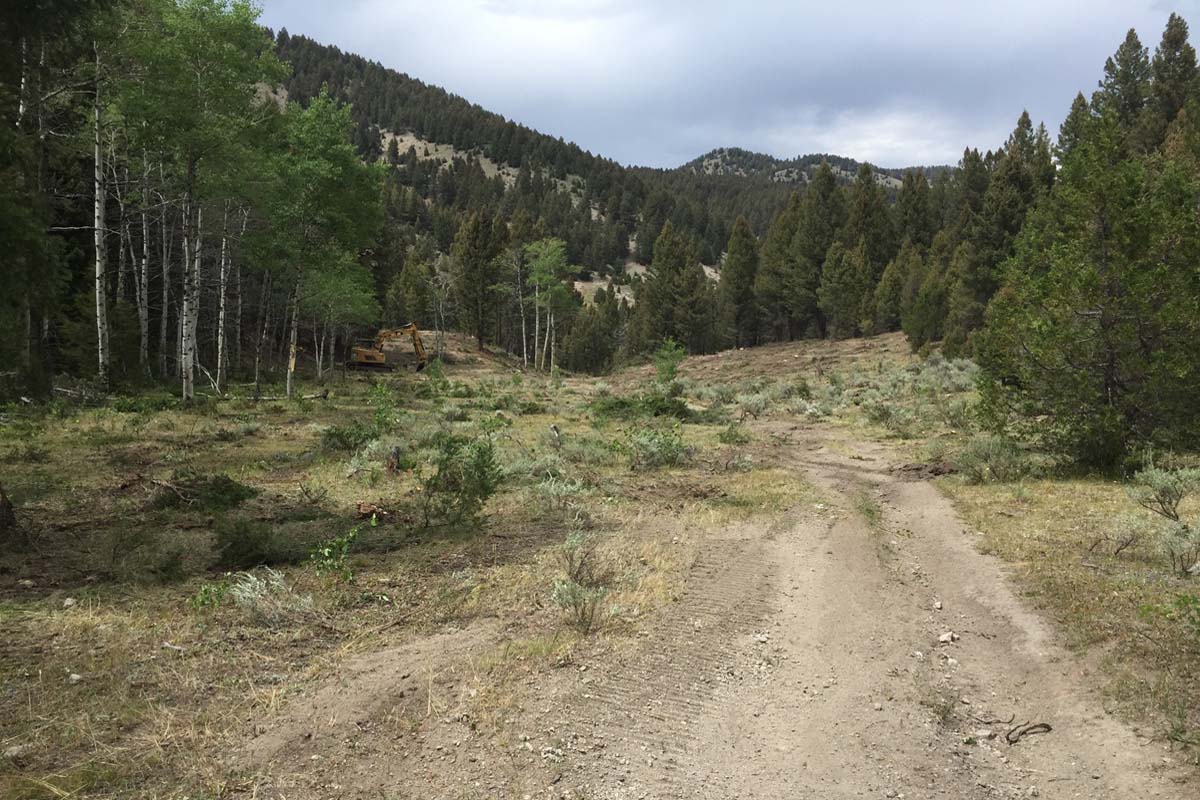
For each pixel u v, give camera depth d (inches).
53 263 414.0
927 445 677.9
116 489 411.8
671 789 151.3
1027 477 506.6
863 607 270.7
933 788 156.1
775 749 170.1
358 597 255.9
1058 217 986.1
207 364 1513.3
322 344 1656.0
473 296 2704.2
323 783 145.6
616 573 294.5
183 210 924.0
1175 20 1674.5
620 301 5260.8
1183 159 891.4
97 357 965.2
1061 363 520.4
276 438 661.3
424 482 394.6
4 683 177.8
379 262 2229.3
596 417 846.5
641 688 196.7
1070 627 235.9
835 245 2472.9
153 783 141.1
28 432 595.8
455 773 151.8
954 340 1593.3
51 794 134.6
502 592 265.9
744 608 264.4
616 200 7091.5
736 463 576.7
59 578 259.9
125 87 733.9
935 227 2866.6
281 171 1020.5
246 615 230.8
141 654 199.6
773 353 2320.4
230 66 802.2
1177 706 179.9
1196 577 271.3
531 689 190.7
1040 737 179.2
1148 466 462.0
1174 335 492.4
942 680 212.2
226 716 168.7
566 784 150.2
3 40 331.9
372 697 182.4
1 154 383.9
